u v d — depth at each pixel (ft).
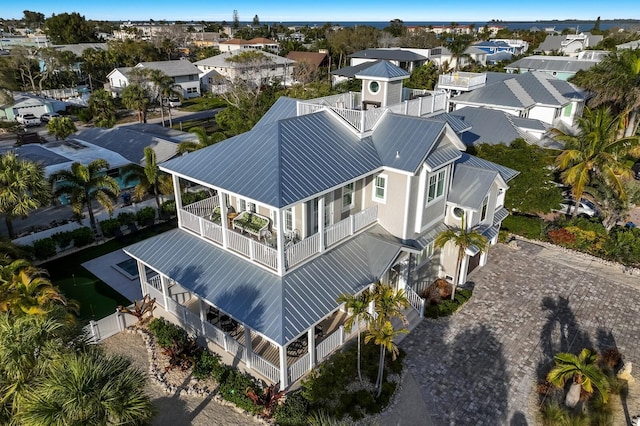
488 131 122.52
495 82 150.71
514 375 61.16
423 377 60.70
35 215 112.47
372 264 65.16
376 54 314.55
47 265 89.35
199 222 69.00
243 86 232.12
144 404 37.83
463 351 65.57
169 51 399.65
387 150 68.90
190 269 64.44
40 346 41.11
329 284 60.08
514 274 85.97
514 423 53.88
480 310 74.95
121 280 84.38
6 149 166.09
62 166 118.62
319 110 75.05
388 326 51.62
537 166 98.22
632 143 93.56
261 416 53.57
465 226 78.28
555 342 67.62
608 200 95.40
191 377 59.93
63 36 446.60
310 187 57.47
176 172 66.03
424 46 391.86
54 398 35.45
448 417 54.60
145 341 66.85
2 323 42.09
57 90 282.56
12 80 237.86
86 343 46.39
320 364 60.44
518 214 110.93
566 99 147.64
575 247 95.04
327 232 63.72
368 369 60.29
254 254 61.31
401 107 78.02
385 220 71.87
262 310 55.21
